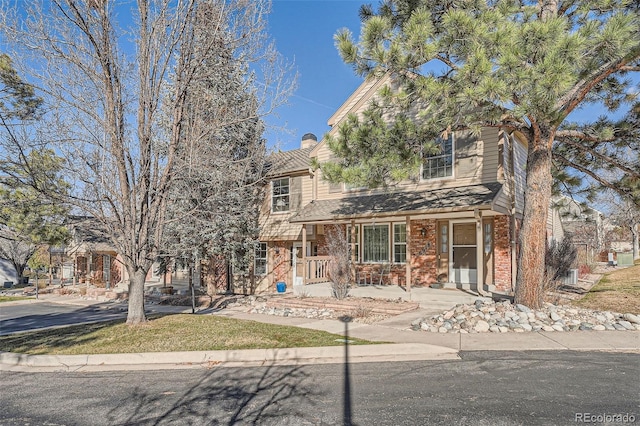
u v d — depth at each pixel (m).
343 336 7.70
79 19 8.11
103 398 4.91
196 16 9.09
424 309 11.09
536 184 8.95
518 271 9.13
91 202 8.15
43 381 5.73
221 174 10.98
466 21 7.46
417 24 7.89
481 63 7.13
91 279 27.50
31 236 17.36
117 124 8.52
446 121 8.46
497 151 12.04
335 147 10.23
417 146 9.78
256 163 15.52
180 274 23.14
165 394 5.00
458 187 12.63
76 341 7.77
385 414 4.16
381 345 6.84
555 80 6.49
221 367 6.19
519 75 6.90
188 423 4.10
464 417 4.02
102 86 8.41
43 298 21.14
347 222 14.71
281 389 5.05
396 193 14.00
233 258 17.48
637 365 5.59
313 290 13.79
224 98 14.22
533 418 3.96
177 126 9.23
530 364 5.73
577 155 12.41
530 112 7.42
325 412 4.27
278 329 8.52
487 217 12.91
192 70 9.24
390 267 14.67
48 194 7.88
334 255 13.13
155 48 8.79
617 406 4.21
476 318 8.43
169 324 9.02
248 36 9.70
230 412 4.36
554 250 15.88
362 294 12.93
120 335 7.99
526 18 9.59
